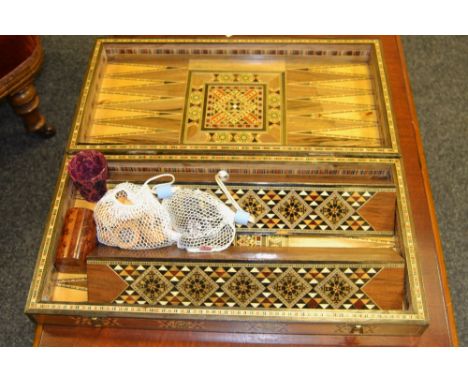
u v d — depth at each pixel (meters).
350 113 1.96
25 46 1.99
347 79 2.05
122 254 1.61
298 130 1.92
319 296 1.56
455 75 2.55
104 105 2.01
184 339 1.55
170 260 1.58
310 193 1.75
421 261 1.70
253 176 1.82
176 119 1.95
